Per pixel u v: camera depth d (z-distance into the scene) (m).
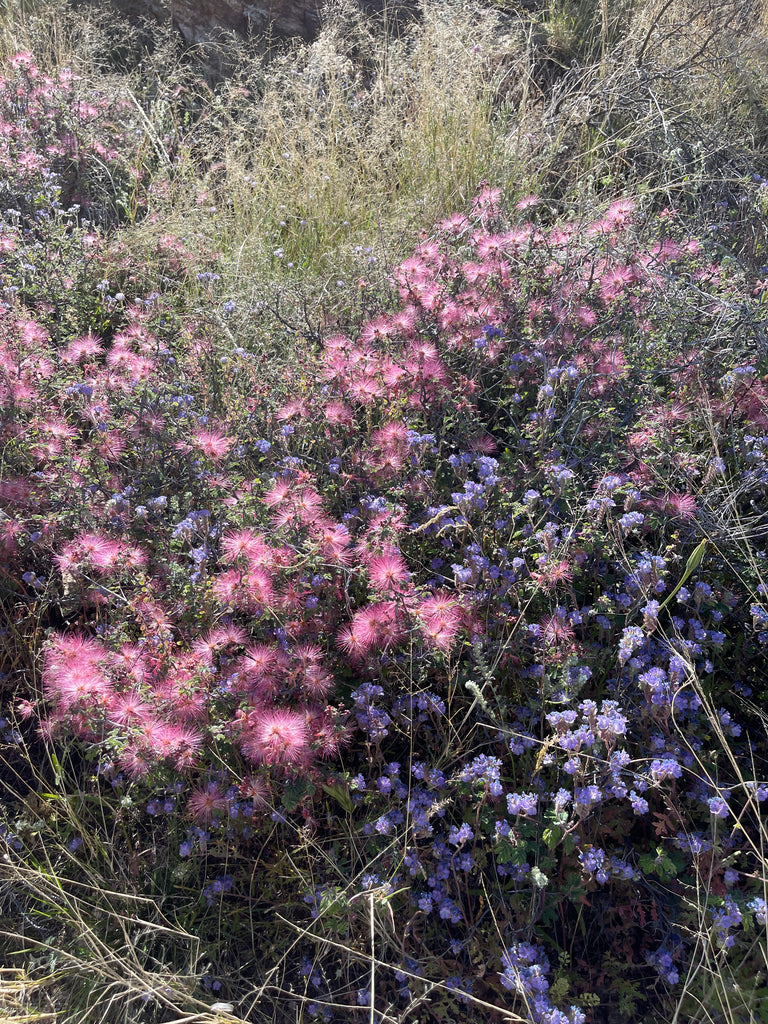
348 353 2.99
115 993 2.05
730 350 2.93
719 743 2.30
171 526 2.61
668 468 2.67
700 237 3.72
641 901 2.13
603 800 2.04
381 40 5.78
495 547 2.53
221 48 5.87
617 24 5.80
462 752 2.30
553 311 3.12
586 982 2.08
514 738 2.20
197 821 2.19
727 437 2.86
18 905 2.24
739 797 2.24
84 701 2.04
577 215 3.90
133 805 2.26
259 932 2.23
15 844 2.30
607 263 3.27
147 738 1.99
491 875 2.17
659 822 2.15
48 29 5.72
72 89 4.82
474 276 3.22
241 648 2.33
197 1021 2.03
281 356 3.41
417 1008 2.06
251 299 3.63
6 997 2.02
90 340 3.02
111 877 2.24
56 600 2.56
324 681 2.14
